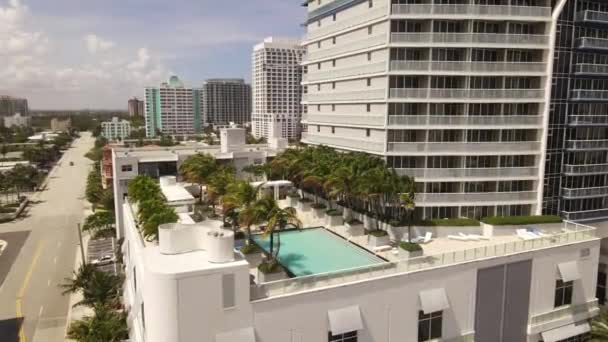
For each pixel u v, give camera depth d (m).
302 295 25.91
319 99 65.44
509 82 48.66
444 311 31.83
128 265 40.03
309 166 50.97
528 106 49.75
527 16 46.84
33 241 74.81
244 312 24.09
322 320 26.86
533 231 45.25
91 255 65.75
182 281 22.23
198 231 26.09
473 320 33.28
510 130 49.16
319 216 48.62
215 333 23.42
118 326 33.38
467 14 45.84
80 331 32.94
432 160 48.34
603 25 49.62
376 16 48.88
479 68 46.94
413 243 38.47
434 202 47.88
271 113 186.12
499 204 49.00
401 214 47.12
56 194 116.88
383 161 47.31
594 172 52.44
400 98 47.12
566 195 50.97
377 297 28.67
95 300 40.81
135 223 36.56
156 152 68.69
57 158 185.00
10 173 112.94
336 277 27.34
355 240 41.75
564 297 38.53
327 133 64.25
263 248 37.59
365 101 51.91
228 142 74.00
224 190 41.66
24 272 60.00
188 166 52.34
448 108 48.28
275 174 59.72
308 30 68.56
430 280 30.81
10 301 50.59
